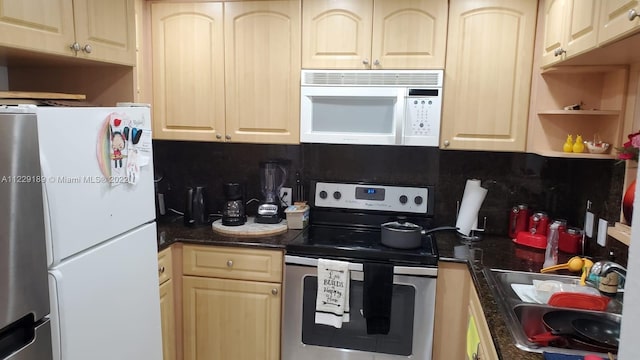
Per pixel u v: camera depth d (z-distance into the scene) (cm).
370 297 207
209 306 231
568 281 178
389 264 208
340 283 210
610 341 130
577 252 212
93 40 168
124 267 155
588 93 205
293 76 232
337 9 224
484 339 146
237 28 235
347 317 212
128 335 158
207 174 279
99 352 143
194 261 229
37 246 115
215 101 242
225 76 239
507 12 211
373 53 223
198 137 246
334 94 227
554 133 210
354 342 219
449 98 221
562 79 206
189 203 249
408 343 213
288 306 221
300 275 218
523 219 235
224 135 244
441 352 212
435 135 222
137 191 162
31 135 112
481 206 251
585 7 149
